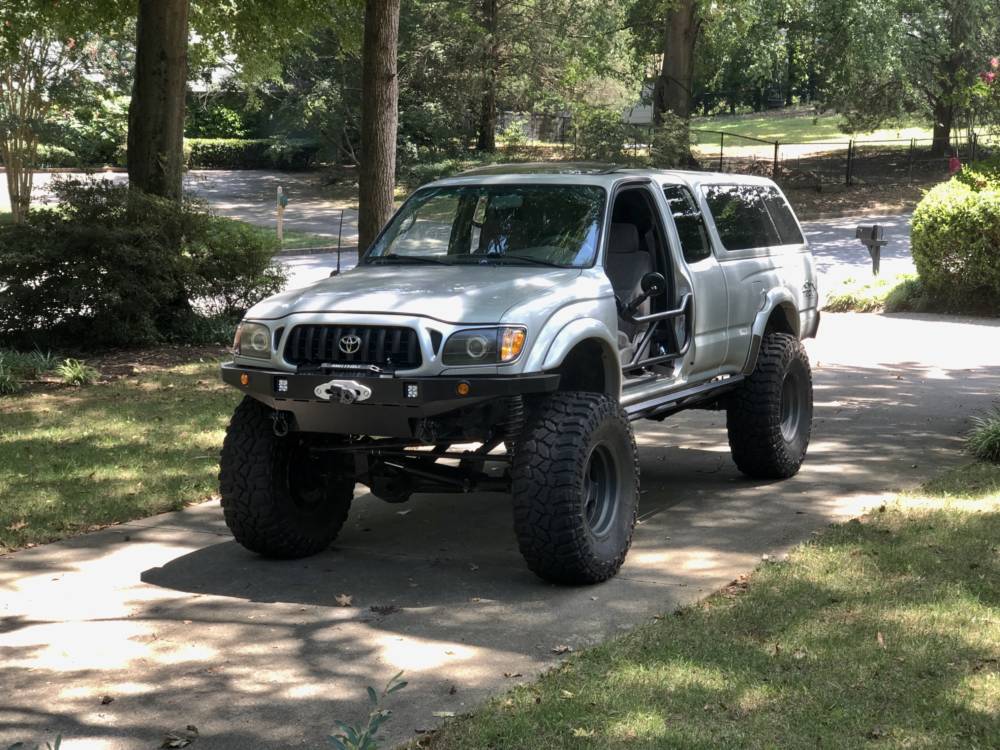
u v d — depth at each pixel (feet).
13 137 103.60
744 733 13.75
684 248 24.14
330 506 22.16
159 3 51.42
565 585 19.88
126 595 19.74
